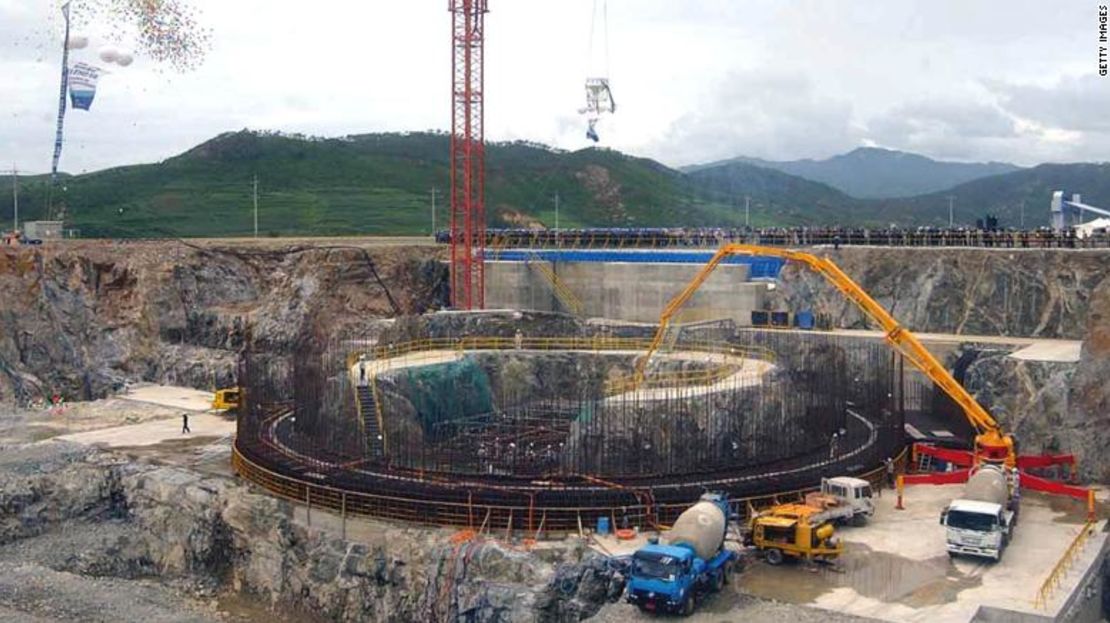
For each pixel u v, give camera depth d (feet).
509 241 407.64
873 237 342.23
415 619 160.56
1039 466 206.28
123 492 212.23
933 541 165.27
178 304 356.18
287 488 190.90
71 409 286.66
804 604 139.54
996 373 234.99
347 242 431.02
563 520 169.27
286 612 174.91
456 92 354.33
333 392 229.66
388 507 177.78
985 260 292.61
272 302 355.97
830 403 223.10
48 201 646.74
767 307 319.88
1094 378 213.05
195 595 182.70
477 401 269.64
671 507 170.30
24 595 165.27
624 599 142.82
